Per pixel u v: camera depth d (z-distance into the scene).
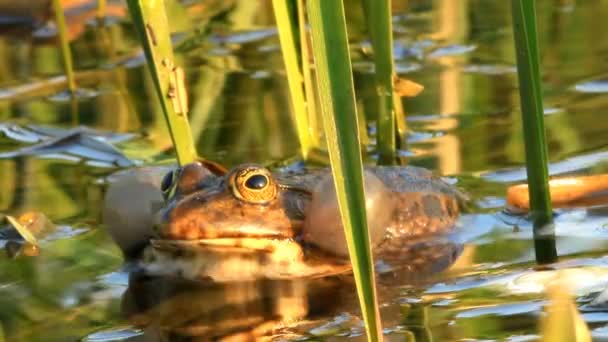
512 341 6.52
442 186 9.55
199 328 7.30
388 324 7.07
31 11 16.31
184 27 16.05
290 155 10.78
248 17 16.41
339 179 5.50
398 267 8.39
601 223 8.80
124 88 13.45
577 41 14.09
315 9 5.49
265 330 7.21
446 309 7.26
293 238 8.70
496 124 11.39
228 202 8.62
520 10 7.78
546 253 8.23
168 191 8.95
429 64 13.62
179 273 8.51
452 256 8.48
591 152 10.27
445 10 16.23
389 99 10.27
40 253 8.90
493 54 13.88
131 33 15.81
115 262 8.70
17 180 10.56
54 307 7.74
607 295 6.97
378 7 9.90
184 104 9.20
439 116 11.77
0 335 7.23
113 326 7.36
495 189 9.77
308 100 10.48
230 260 8.55
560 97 11.99
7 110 12.77
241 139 11.38
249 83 13.34
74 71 14.21
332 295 8.00
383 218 8.77
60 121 12.28
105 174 10.66
